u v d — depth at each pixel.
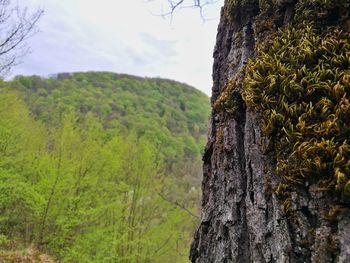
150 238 11.03
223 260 1.57
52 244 10.63
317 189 1.21
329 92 1.36
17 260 8.48
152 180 12.23
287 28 1.78
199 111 45.56
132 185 12.02
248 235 1.52
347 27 1.57
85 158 11.27
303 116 1.37
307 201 1.25
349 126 1.23
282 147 1.42
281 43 1.73
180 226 11.44
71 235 11.17
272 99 1.52
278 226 1.33
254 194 1.51
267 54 1.71
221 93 2.06
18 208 12.50
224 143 1.82
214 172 1.88
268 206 1.43
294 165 1.32
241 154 1.73
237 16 2.29
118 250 11.41
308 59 1.53
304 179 1.28
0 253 8.65
